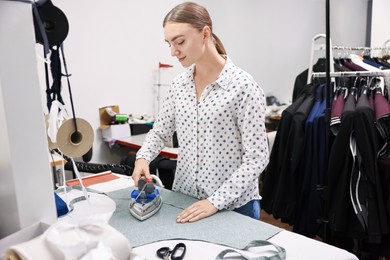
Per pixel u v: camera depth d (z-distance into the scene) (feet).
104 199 4.37
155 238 3.34
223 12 13.32
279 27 15.70
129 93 11.03
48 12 3.32
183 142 4.49
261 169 4.01
